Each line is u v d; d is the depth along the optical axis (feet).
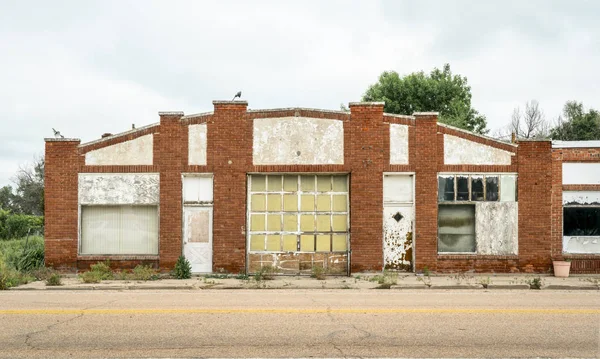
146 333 32.71
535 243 67.15
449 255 66.90
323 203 68.39
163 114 67.41
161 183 67.10
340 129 67.46
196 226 67.41
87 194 67.51
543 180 67.26
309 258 68.03
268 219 68.18
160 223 66.95
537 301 45.91
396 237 67.21
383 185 67.10
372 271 66.69
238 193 67.21
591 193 67.97
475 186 67.56
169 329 33.78
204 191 67.62
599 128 164.04
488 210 67.46
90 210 67.97
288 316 38.14
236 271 67.00
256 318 37.35
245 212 67.41
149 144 67.56
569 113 172.14
